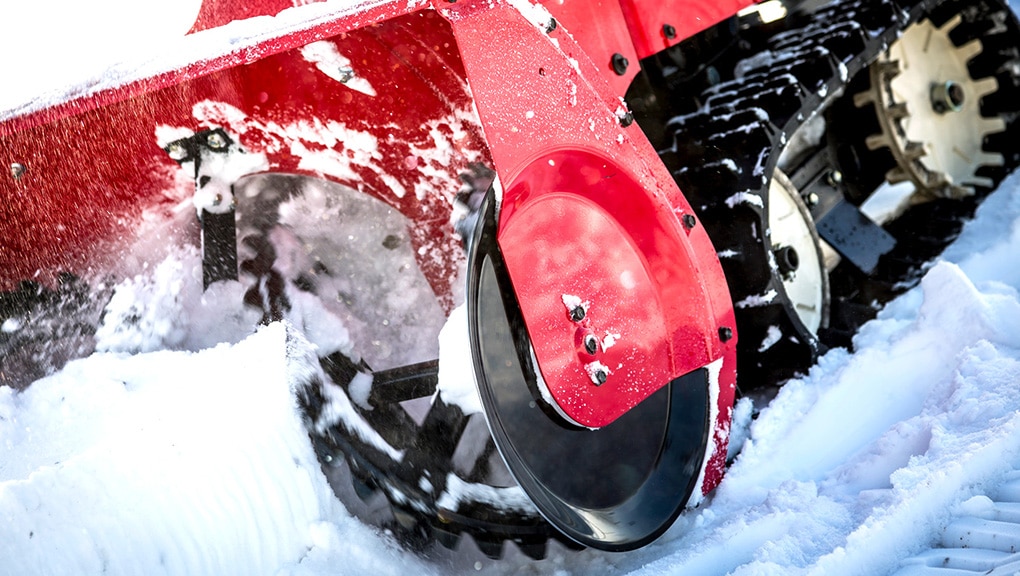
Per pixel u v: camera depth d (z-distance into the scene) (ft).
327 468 7.00
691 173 9.25
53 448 6.60
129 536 5.96
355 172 7.80
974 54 12.27
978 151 12.48
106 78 6.63
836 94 11.18
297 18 6.72
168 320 7.57
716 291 7.88
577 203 7.30
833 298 10.64
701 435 7.88
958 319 8.65
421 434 7.23
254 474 6.56
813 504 7.18
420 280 7.65
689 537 7.60
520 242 6.94
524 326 6.91
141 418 6.57
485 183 7.39
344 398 7.27
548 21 7.09
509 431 6.79
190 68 6.45
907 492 6.67
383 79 7.35
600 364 7.33
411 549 7.04
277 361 7.01
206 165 7.65
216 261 7.62
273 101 7.59
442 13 6.53
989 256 10.72
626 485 7.50
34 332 7.55
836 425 8.50
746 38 10.22
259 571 6.42
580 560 7.52
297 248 7.77
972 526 6.43
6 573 5.43
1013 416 7.18
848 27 10.04
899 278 11.00
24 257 7.48
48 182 7.29
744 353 9.32
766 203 8.94
